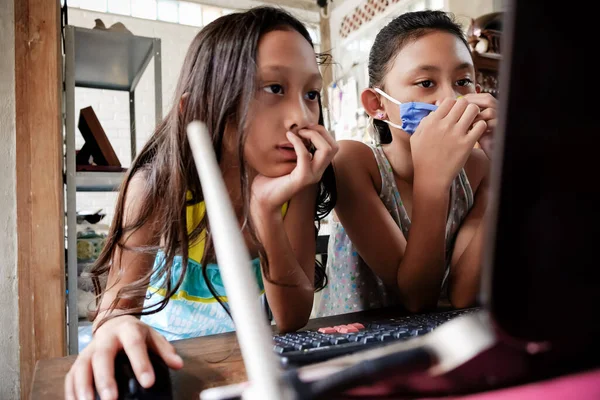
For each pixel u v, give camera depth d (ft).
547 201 0.52
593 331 0.54
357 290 3.55
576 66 0.52
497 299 0.52
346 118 10.69
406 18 3.16
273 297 2.26
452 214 3.26
